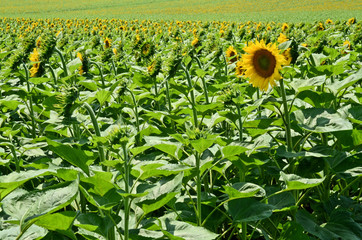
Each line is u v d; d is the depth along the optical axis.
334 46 8.85
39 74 4.78
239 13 51.38
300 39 4.33
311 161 3.70
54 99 4.11
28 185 3.98
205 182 3.97
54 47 4.62
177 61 4.50
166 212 3.62
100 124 4.95
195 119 4.43
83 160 2.88
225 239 4.09
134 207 3.26
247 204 3.12
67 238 3.06
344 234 3.23
